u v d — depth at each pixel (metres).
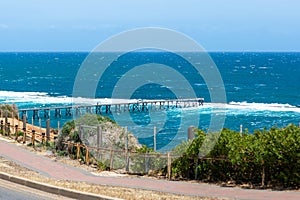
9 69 178.62
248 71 154.25
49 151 20.69
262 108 67.50
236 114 60.44
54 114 62.00
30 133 26.36
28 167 16.91
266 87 105.00
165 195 12.35
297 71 152.75
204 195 12.42
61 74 151.50
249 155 13.99
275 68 170.75
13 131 28.17
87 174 16.19
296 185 13.40
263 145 13.76
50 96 88.31
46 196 12.40
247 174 14.25
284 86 106.69
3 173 14.86
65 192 12.50
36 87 111.06
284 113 61.72
